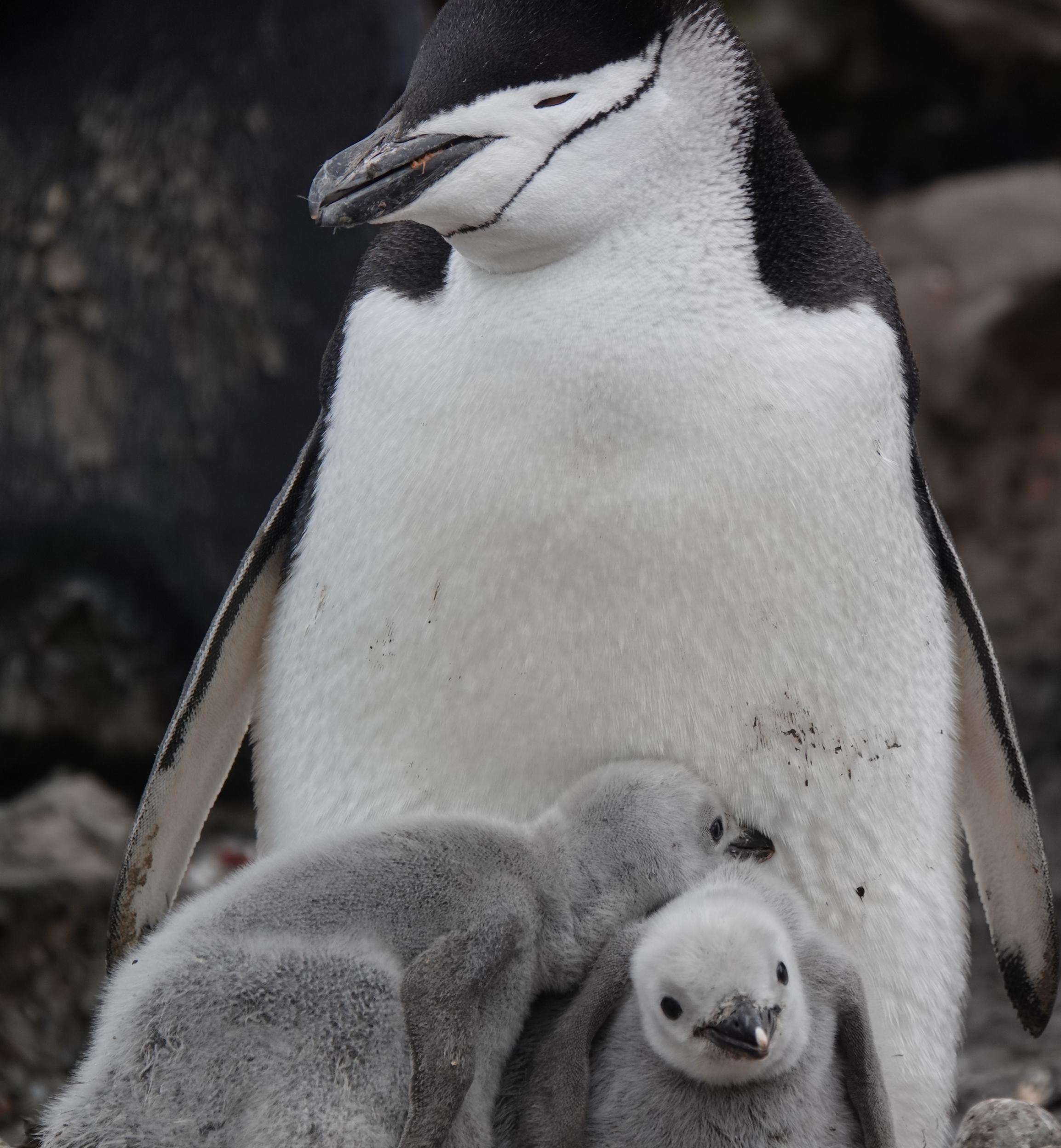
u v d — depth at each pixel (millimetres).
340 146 27797
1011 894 16297
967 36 44906
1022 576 38031
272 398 28391
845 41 45250
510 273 13289
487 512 13062
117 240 27641
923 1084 14453
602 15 13008
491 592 13109
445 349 13406
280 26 27219
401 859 11977
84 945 22281
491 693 13211
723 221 13367
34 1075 21375
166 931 12266
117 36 27172
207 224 27719
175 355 27969
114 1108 11180
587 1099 11727
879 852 13742
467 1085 11062
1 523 27938
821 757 13367
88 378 27875
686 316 13094
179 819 15633
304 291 28172
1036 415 39094
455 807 13469
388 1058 11289
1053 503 38500
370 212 12703
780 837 13414
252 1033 11211
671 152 13219
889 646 13633
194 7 27094
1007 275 39594
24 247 27562
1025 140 45844
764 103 13898
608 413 12930
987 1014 25281
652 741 13164
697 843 12352
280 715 14492
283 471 28750
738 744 13203
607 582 12969
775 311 13359
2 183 27500
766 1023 10867
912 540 13938
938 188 42781
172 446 28156
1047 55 44938
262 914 11797
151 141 27453
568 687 13117
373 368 13781
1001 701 15258
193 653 28688
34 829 24281
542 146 12820
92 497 28047
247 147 27562
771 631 13094
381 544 13469
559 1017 11977
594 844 12148
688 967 11016
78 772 28344
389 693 13531
